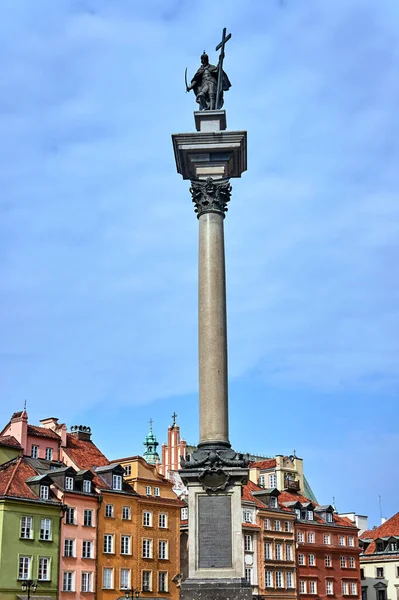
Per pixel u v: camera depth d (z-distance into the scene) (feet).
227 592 73.41
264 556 251.60
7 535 184.96
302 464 332.39
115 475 222.69
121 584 213.05
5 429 223.92
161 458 350.84
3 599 179.83
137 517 223.51
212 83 94.38
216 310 82.79
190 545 76.18
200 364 81.56
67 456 228.84
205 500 77.15
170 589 227.81
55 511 199.00
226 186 88.33
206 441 79.25
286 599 255.91
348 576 294.46
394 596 315.58
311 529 283.18
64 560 198.08
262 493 268.21
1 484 194.80
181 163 91.09
